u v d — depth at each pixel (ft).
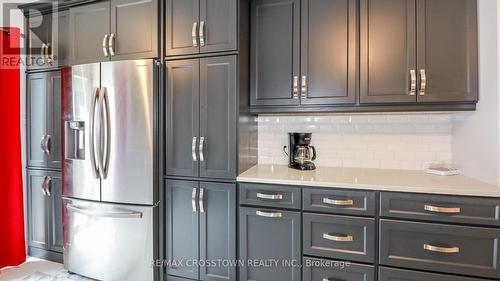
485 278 4.37
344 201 5.03
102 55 6.82
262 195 5.51
